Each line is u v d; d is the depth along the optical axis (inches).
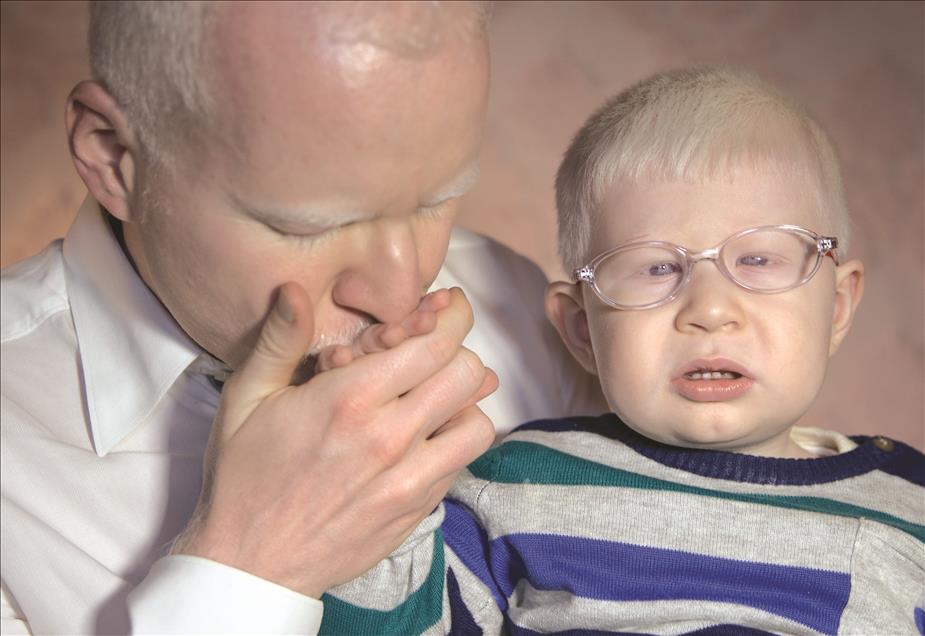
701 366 64.9
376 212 48.2
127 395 64.2
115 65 49.4
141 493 64.9
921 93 138.4
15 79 134.5
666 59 142.2
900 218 133.0
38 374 65.1
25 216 129.9
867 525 64.5
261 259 49.9
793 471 67.1
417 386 52.5
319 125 45.4
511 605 70.9
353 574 55.1
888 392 128.3
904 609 64.3
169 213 50.8
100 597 61.1
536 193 138.4
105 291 63.9
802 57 141.1
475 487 71.1
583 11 144.3
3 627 61.2
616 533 66.9
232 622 51.5
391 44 45.2
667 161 67.7
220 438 53.8
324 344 53.5
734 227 66.0
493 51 142.3
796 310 65.3
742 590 64.6
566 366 84.3
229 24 45.6
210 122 46.9
